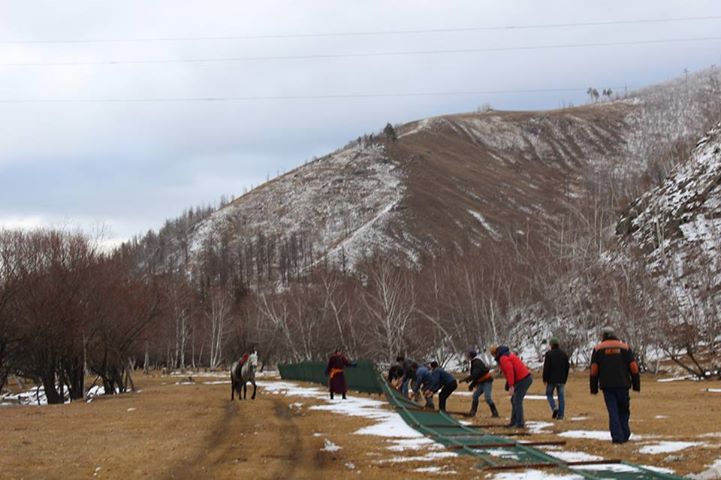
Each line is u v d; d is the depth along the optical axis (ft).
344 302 255.91
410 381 110.73
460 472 40.06
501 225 617.62
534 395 105.50
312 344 256.32
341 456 47.80
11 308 147.13
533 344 232.94
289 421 73.15
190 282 518.78
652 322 177.37
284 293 327.47
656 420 63.87
